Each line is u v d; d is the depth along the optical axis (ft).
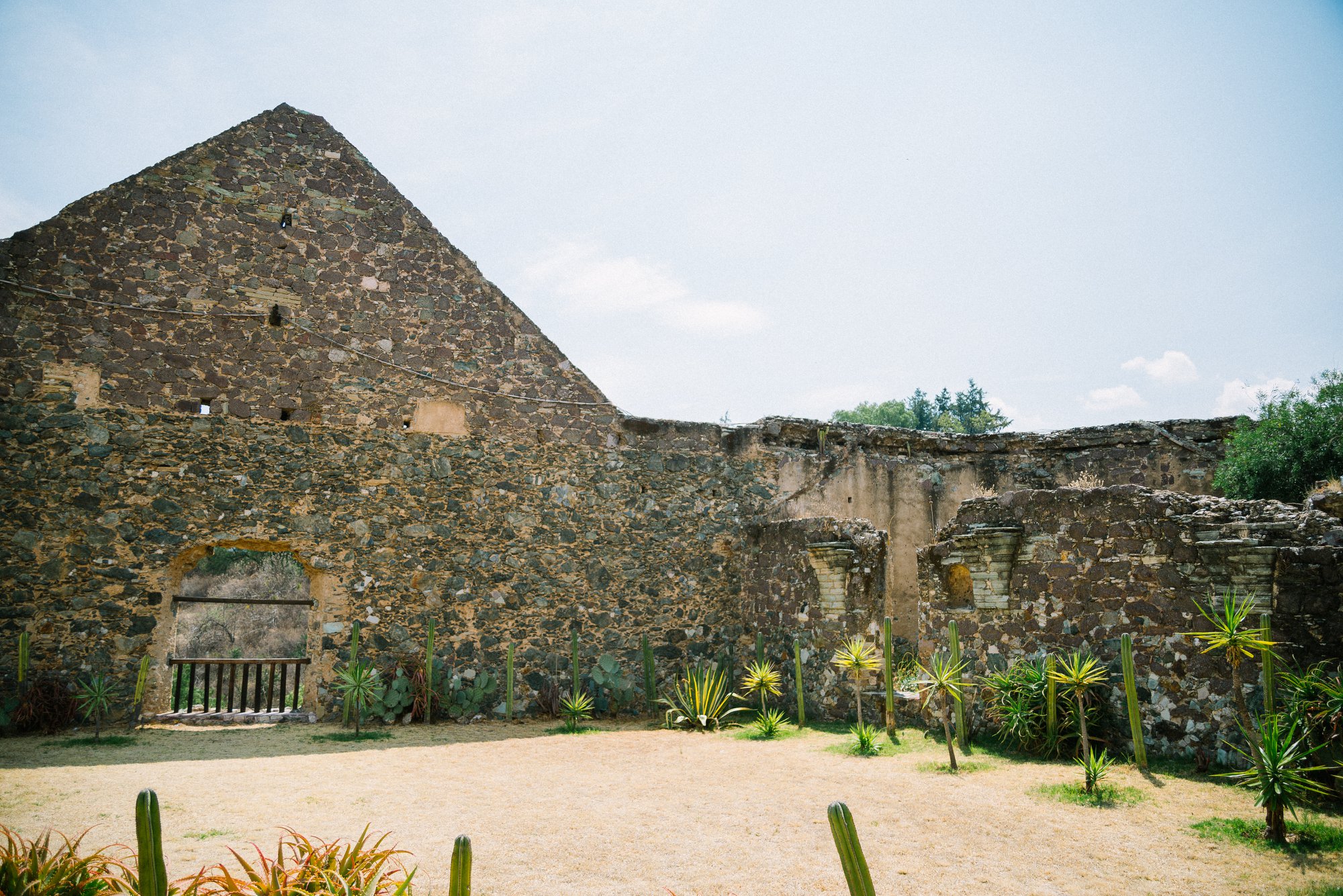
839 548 33.71
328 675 36.24
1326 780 19.21
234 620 76.69
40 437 34.01
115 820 18.99
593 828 18.63
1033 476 49.93
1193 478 47.24
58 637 33.14
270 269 38.58
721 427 45.80
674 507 43.83
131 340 35.78
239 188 38.75
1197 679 22.88
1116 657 24.63
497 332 42.22
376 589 37.65
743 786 22.70
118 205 36.60
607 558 42.06
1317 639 20.72
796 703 36.27
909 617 47.06
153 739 31.01
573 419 42.78
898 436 50.14
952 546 30.14
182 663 35.76
